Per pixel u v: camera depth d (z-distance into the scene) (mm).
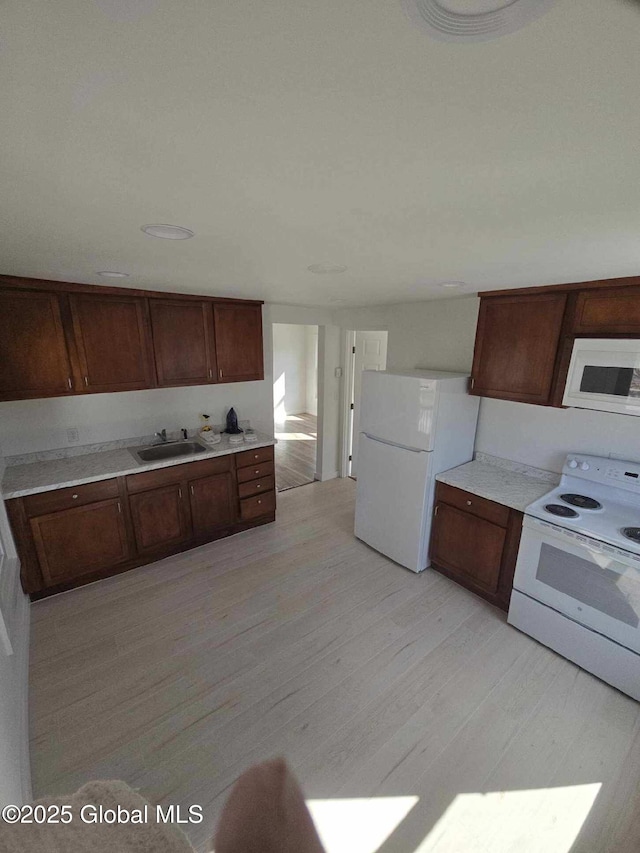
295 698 1963
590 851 1387
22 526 2473
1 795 1135
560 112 581
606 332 2084
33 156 733
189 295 3086
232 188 897
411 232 1236
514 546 2441
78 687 2006
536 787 1580
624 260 1556
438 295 2932
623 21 393
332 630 2422
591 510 2264
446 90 531
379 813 1500
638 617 1879
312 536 3604
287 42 444
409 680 2068
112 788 493
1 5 378
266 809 360
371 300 3369
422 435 2793
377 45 447
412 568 3023
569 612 2146
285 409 8219
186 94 542
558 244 1345
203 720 1844
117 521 2865
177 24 415
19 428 2787
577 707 1917
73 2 381
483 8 386
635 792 1562
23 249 1522
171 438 3516
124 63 474
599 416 2451
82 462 2939
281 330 7859
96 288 2621
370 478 3252
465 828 1456
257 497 3662
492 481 2744
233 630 2416
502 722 1844
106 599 2678
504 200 954
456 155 732
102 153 727
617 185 845
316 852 348
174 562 3146
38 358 2490
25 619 2336
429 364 3439
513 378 2557
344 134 661
